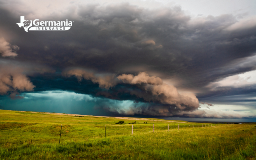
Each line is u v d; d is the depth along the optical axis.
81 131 37.62
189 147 12.76
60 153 11.53
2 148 12.91
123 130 41.12
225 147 12.30
